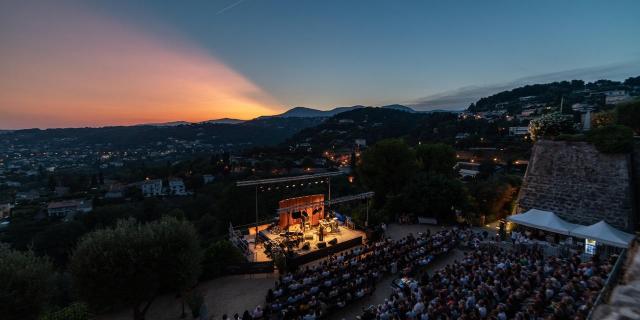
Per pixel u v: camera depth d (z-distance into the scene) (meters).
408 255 19.06
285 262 18.80
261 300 16.08
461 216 28.56
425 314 11.92
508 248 20.03
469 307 12.44
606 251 18.25
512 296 12.18
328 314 14.04
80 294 13.47
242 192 71.19
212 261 18.58
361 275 16.92
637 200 20.11
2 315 11.20
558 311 10.29
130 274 13.38
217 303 15.89
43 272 12.50
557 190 21.98
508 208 29.59
